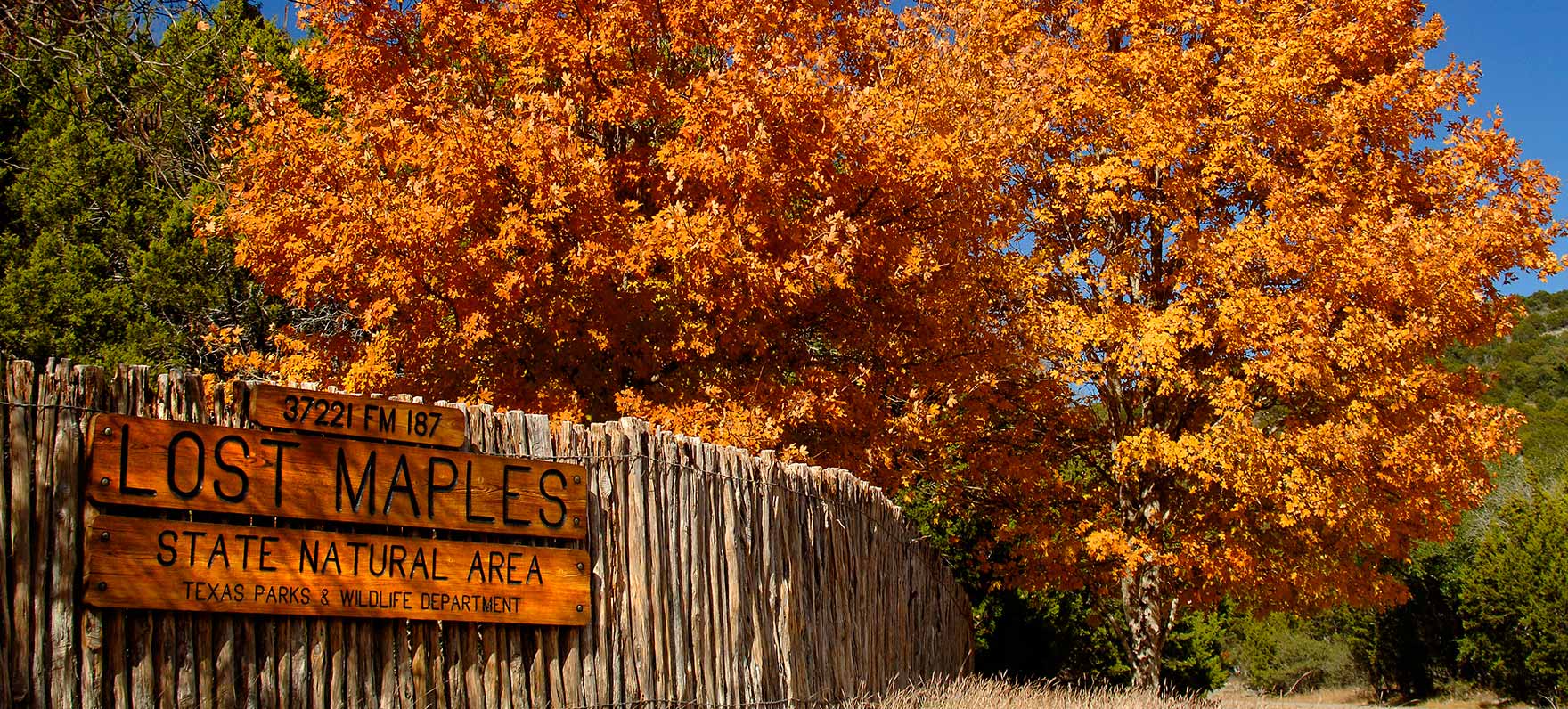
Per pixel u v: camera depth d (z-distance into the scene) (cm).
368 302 1079
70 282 1670
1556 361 7444
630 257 972
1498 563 2761
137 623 473
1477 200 1294
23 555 445
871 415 1166
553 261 1020
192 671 482
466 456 577
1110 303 1301
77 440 471
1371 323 1196
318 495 529
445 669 557
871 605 902
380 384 1038
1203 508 1398
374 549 539
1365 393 1207
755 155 995
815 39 1260
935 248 1171
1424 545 3045
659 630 636
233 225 1070
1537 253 1266
